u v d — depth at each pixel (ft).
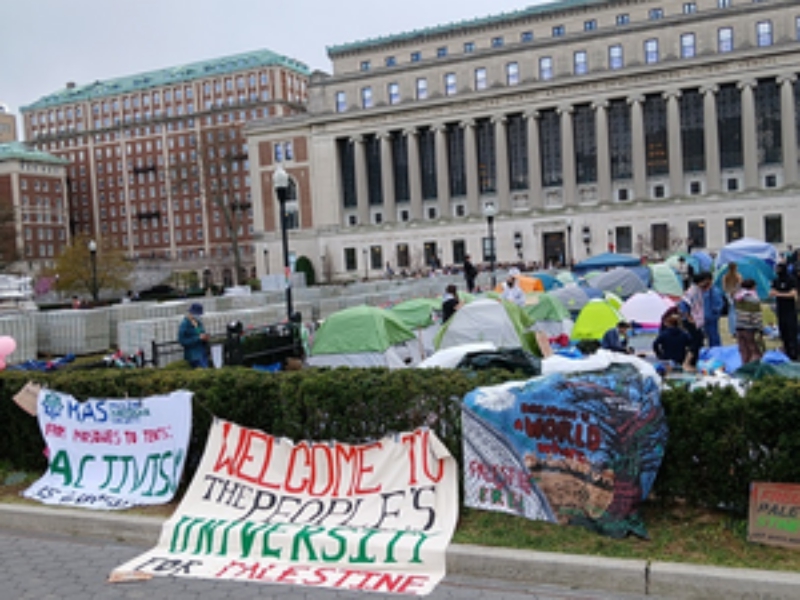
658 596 18.66
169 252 386.93
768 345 54.49
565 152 248.32
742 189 238.48
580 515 21.62
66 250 252.42
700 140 245.04
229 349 48.83
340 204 282.97
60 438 29.25
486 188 270.87
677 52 236.84
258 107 366.84
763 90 237.45
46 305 165.07
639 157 239.91
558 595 19.04
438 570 20.79
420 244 268.41
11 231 274.16
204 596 19.88
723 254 90.33
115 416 28.27
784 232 223.51
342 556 21.71
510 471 22.82
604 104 242.78
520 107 252.62
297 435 26.04
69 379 29.99
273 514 24.21
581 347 46.88
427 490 23.21
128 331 57.62
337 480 24.48
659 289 101.14
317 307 81.15
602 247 244.01
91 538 25.16
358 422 25.11
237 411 26.96
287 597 19.62
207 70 391.04
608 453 21.26
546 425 22.21
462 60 261.65
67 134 409.69
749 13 228.43
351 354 53.31
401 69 270.05
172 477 26.91
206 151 266.57
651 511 22.17
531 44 252.21
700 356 44.60
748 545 19.88
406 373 26.04
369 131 274.16
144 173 392.06
